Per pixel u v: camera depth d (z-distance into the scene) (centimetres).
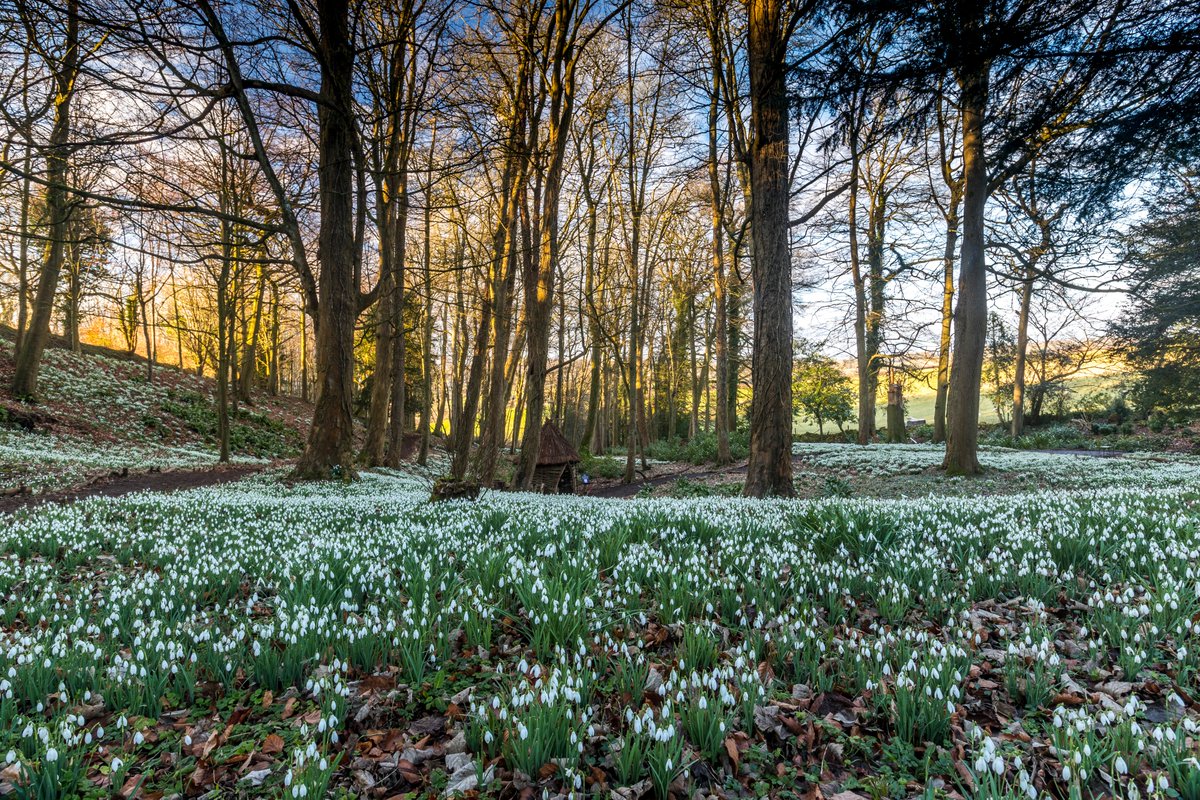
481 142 1508
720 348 2669
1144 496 775
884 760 274
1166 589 387
